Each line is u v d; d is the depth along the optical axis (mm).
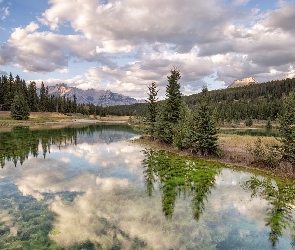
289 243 11094
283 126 23484
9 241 10828
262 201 15992
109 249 10242
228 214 13914
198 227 12289
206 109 30266
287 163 22969
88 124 106625
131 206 14641
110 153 33188
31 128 72438
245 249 10516
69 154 31953
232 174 22281
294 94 24906
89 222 12594
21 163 26250
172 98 40156
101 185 18797
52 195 16547
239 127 107000
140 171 23188
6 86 118750
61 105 148500
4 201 15469
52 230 11797
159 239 11070
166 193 17094
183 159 28984
